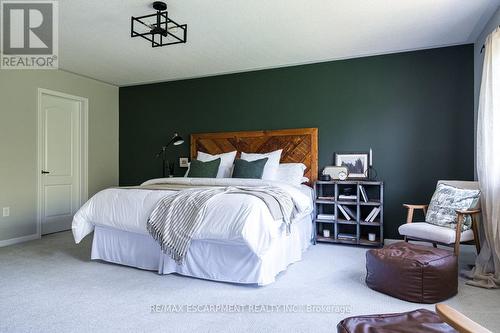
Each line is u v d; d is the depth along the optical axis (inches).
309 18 123.2
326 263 127.9
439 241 111.9
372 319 53.0
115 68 185.0
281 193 117.6
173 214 106.9
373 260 100.3
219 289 99.9
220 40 144.1
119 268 120.3
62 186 194.2
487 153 110.9
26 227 169.6
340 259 133.6
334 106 172.2
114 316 81.9
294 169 165.0
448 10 117.1
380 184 152.2
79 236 124.0
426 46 153.2
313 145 173.9
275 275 107.7
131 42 146.5
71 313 83.4
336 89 171.9
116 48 153.7
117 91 225.0
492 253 107.8
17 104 166.9
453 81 152.0
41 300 91.4
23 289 99.5
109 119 220.4
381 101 163.6
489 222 108.5
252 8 115.3
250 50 157.1
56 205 190.7
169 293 96.7
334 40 144.8
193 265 108.5
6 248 151.6
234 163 170.4
